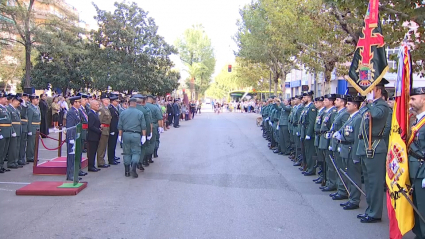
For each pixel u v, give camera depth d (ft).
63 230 19.24
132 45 73.87
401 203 16.83
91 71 78.74
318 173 32.48
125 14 76.18
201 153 45.85
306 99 34.86
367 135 20.72
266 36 89.30
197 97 204.85
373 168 20.63
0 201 24.36
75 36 79.82
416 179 16.48
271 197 25.93
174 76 85.76
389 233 18.90
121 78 73.10
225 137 64.95
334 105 28.55
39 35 68.49
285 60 95.66
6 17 67.15
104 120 36.29
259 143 56.44
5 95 33.88
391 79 80.12
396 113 17.39
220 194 26.48
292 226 20.15
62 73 86.28
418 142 16.44
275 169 35.88
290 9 61.62
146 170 34.94
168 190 27.48
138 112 31.96
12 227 19.62
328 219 21.40
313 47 63.57
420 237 17.35
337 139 24.40
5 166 35.40
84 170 34.76
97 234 18.72
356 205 23.35
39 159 39.63
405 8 29.07
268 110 57.67
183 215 21.77
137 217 21.36
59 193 25.86
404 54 17.22
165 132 74.49
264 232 19.19
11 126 32.99
